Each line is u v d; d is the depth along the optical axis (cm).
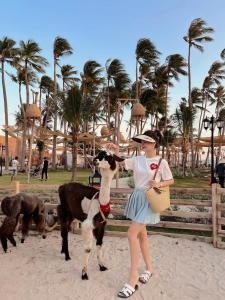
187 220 813
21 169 3512
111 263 557
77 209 542
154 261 564
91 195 530
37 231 754
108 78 4212
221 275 504
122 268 533
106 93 4234
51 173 3322
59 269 529
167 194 439
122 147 3247
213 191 648
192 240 684
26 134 3781
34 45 3794
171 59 4100
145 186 446
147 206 438
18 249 638
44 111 4041
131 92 4494
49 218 756
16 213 626
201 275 504
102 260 538
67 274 508
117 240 693
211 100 5634
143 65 4141
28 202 653
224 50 3531
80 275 503
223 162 1711
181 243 665
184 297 430
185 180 2502
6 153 3656
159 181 445
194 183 2189
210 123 2003
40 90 4772
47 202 880
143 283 468
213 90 5316
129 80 4169
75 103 1614
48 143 4306
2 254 607
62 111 1698
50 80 4691
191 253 607
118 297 429
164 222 702
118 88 4178
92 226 493
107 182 497
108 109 4275
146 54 3950
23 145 3734
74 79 4791
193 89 4831
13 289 454
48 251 625
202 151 6444
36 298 427
